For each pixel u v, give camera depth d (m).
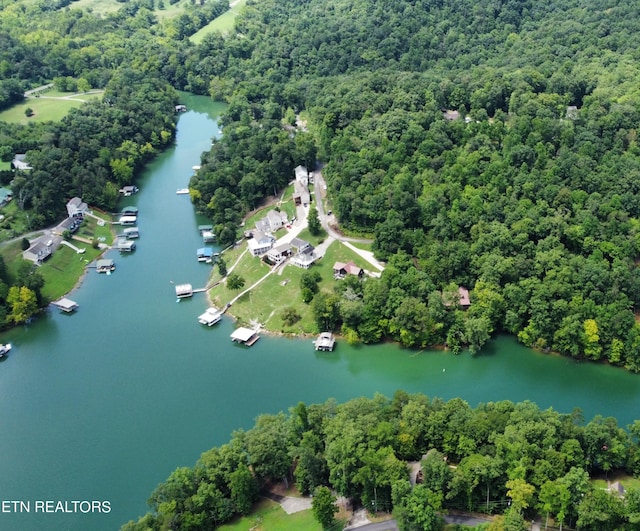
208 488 178.50
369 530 171.62
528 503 166.75
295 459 195.88
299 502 185.00
